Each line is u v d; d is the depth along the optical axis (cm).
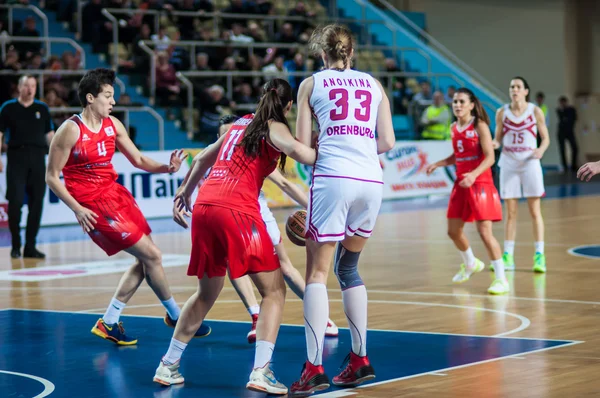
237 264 539
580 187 2391
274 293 548
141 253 682
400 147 2139
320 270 540
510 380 543
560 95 3016
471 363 591
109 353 655
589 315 765
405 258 1173
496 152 1119
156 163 707
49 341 701
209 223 545
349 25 2695
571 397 500
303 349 657
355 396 517
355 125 534
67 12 2158
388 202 2042
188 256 1230
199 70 2147
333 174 528
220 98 2055
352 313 546
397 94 2483
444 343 659
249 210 545
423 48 2767
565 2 2984
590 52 3027
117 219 678
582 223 1554
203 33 2233
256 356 535
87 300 905
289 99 551
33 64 1891
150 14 2205
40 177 1245
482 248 1257
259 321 541
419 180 2178
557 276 996
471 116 920
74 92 1908
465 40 3184
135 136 1902
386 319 764
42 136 1244
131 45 2133
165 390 543
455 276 973
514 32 3088
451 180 2253
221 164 559
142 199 1759
